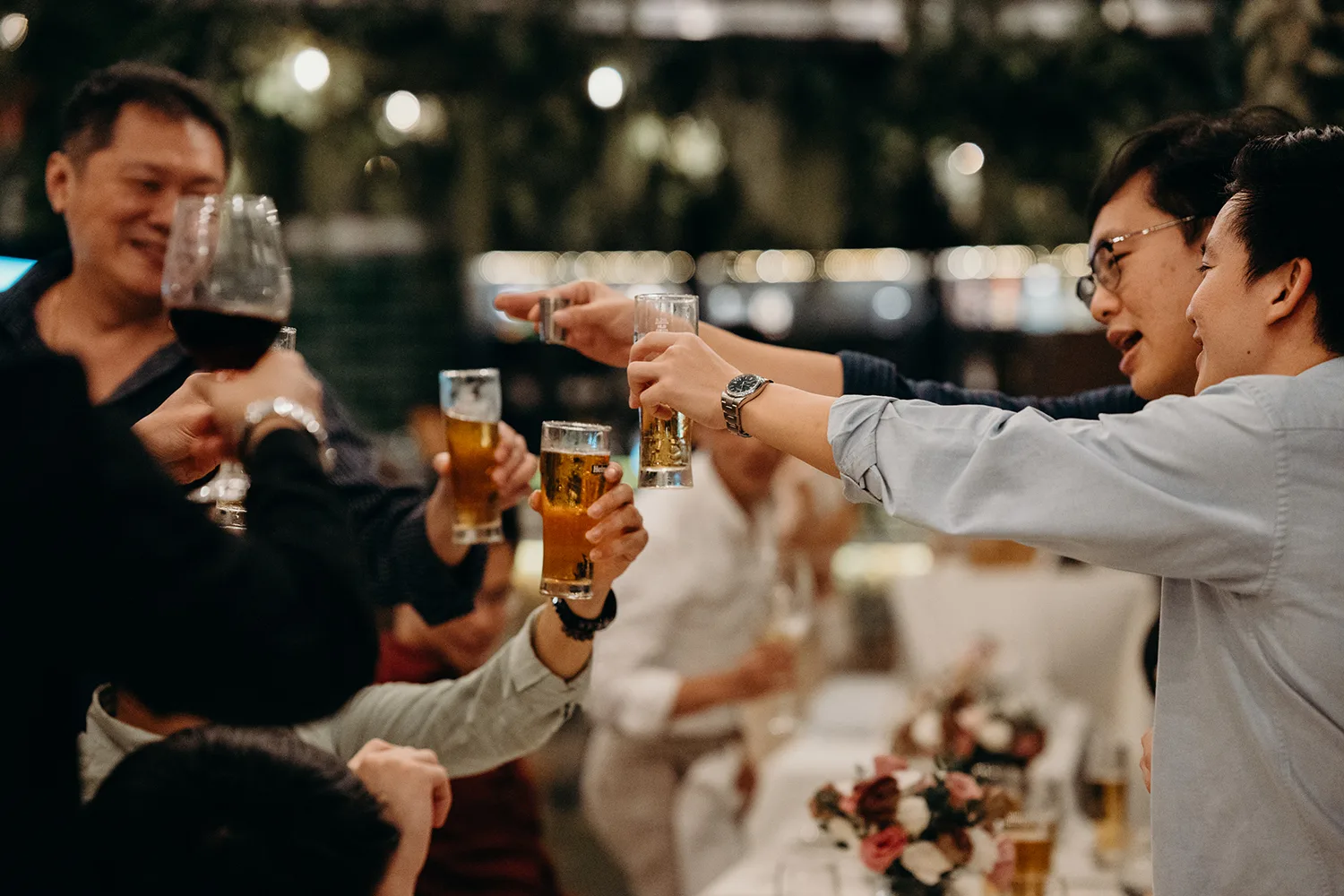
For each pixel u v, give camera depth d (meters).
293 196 4.62
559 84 4.64
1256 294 1.46
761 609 3.75
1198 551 1.38
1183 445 1.38
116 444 1.14
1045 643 4.60
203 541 1.14
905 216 5.11
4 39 4.21
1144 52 4.45
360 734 1.87
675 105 4.75
